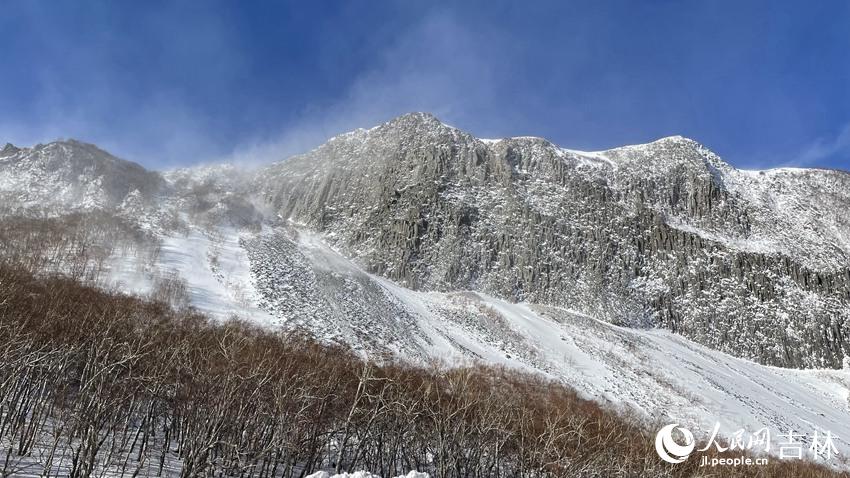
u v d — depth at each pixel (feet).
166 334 124.16
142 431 96.99
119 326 117.80
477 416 118.52
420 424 115.03
